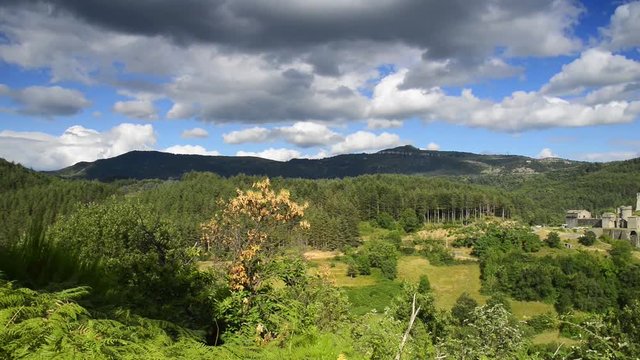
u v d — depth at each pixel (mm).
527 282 62531
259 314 5582
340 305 10617
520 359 8031
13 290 2434
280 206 11672
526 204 149625
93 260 3637
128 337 2391
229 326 5129
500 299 57344
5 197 67938
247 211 11234
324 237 87125
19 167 99312
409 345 6367
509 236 87500
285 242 11008
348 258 78562
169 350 2434
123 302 3496
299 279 9781
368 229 117562
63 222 13438
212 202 70875
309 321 5887
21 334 2039
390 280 70875
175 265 5695
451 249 92438
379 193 134500
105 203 14609
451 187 164000
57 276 3180
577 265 66500
